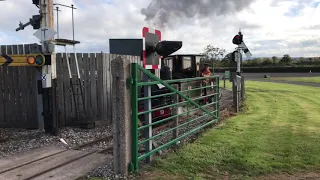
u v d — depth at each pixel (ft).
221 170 16.42
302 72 193.36
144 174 15.81
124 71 14.92
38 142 22.65
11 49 26.68
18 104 27.68
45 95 24.66
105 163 17.79
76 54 28.35
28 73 27.12
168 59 40.40
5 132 26.17
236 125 28.35
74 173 16.37
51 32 23.94
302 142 21.71
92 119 29.37
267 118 32.50
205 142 21.76
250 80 122.72
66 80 27.94
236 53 46.16
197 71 42.78
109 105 30.76
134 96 15.64
